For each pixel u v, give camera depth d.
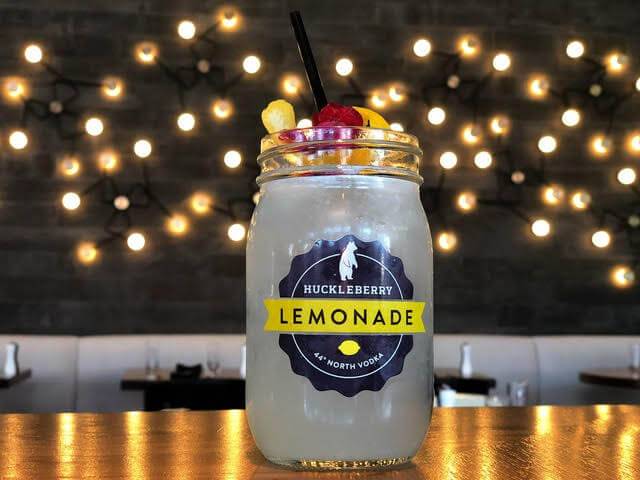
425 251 0.50
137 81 4.35
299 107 4.43
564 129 4.61
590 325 4.55
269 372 0.47
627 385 3.41
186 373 3.45
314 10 4.47
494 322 4.49
